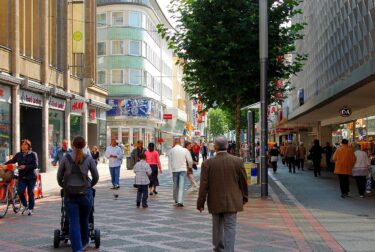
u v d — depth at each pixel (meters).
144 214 13.52
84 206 8.37
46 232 10.81
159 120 66.94
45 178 25.70
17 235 10.44
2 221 12.39
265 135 17.45
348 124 35.41
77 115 36.38
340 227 11.41
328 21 26.52
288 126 49.38
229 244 7.53
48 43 31.02
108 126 58.16
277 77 20.94
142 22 58.47
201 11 18.86
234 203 7.51
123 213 13.71
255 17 18.61
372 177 20.97
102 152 43.88
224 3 18.70
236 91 19.47
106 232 10.66
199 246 9.21
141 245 9.30
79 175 8.27
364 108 28.38
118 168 21.30
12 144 25.25
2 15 25.20
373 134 27.23
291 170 33.91
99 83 57.78
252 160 25.12
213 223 7.75
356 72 16.86
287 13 19.72
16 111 25.45
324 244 9.43
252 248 9.12
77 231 8.22
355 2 20.06
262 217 12.99
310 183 24.00
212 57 18.69
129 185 23.39
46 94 29.50
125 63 57.31
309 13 35.16
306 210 14.34
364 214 13.50
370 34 17.77
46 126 29.48
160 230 10.93
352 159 17.44
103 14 57.84
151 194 18.94
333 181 25.30
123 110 57.16
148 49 61.03
